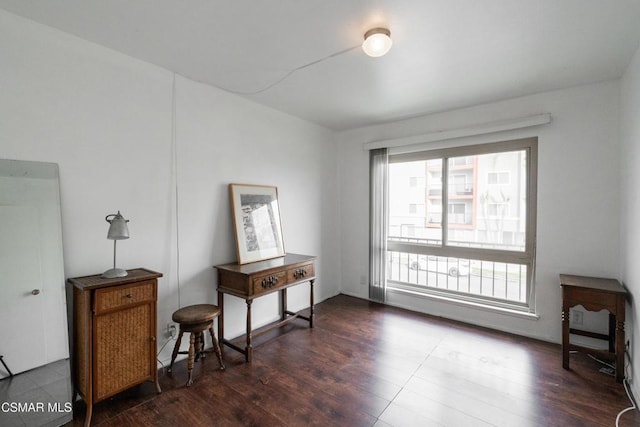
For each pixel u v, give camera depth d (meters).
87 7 1.60
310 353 2.58
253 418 1.78
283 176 3.41
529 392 2.04
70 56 1.88
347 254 4.23
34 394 1.69
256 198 3.05
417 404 1.92
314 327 3.12
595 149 2.58
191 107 2.53
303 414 1.81
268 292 2.62
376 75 2.44
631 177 2.14
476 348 2.67
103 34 1.87
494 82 2.56
